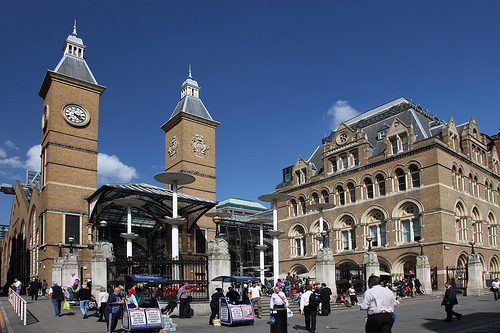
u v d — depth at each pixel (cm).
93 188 5103
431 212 4672
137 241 5778
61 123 5031
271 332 1733
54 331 1916
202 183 6091
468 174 5250
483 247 5197
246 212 13262
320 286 2739
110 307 1814
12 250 7525
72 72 5269
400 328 1947
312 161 6612
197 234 5916
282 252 6400
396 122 5216
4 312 2575
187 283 2667
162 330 1912
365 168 5409
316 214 5953
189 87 6444
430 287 4250
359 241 5331
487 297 3759
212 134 6391
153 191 4759
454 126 5181
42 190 5075
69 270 3700
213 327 2103
